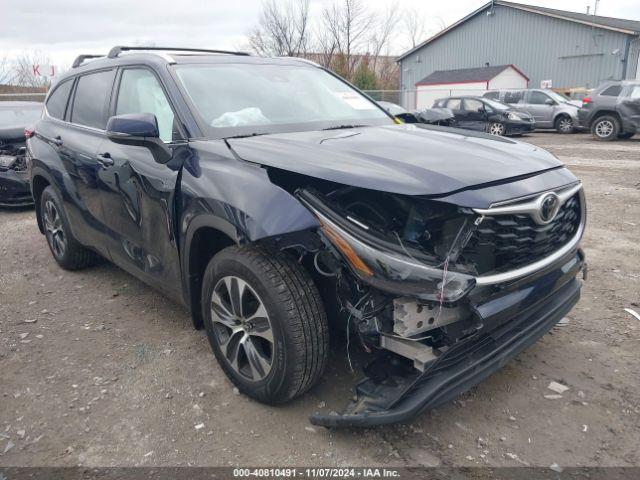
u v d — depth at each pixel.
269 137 3.11
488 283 2.40
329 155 2.68
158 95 3.45
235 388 3.08
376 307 2.40
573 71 30.33
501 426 2.77
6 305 4.33
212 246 3.13
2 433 2.77
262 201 2.52
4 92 22.17
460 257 2.38
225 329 3.00
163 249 3.31
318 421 2.52
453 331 2.45
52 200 4.82
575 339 3.63
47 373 3.31
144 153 3.38
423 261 2.33
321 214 2.44
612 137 16.05
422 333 2.46
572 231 3.05
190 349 3.55
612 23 29.39
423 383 2.40
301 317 2.56
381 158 2.63
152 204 3.28
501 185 2.49
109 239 3.97
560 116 19.25
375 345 2.51
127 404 2.98
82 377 3.26
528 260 2.65
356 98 4.18
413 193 2.31
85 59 4.91
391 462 2.52
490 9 32.62
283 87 3.81
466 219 2.36
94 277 4.91
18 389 3.15
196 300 3.20
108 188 3.74
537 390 3.06
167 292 3.46
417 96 33.03
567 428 2.74
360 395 2.52
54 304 4.33
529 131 18.45
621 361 3.35
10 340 3.73
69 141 4.29
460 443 2.64
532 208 2.51
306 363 2.61
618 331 3.73
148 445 2.66
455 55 35.03
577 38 29.75
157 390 3.10
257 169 2.70
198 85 3.43
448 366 2.45
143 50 3.97
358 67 36.16
